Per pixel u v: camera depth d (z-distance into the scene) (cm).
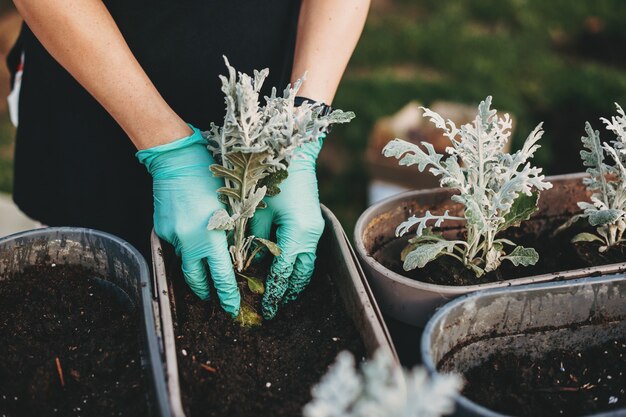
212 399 121
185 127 148
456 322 122
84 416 119
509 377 128
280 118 131
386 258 153
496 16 473
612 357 132
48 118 185
